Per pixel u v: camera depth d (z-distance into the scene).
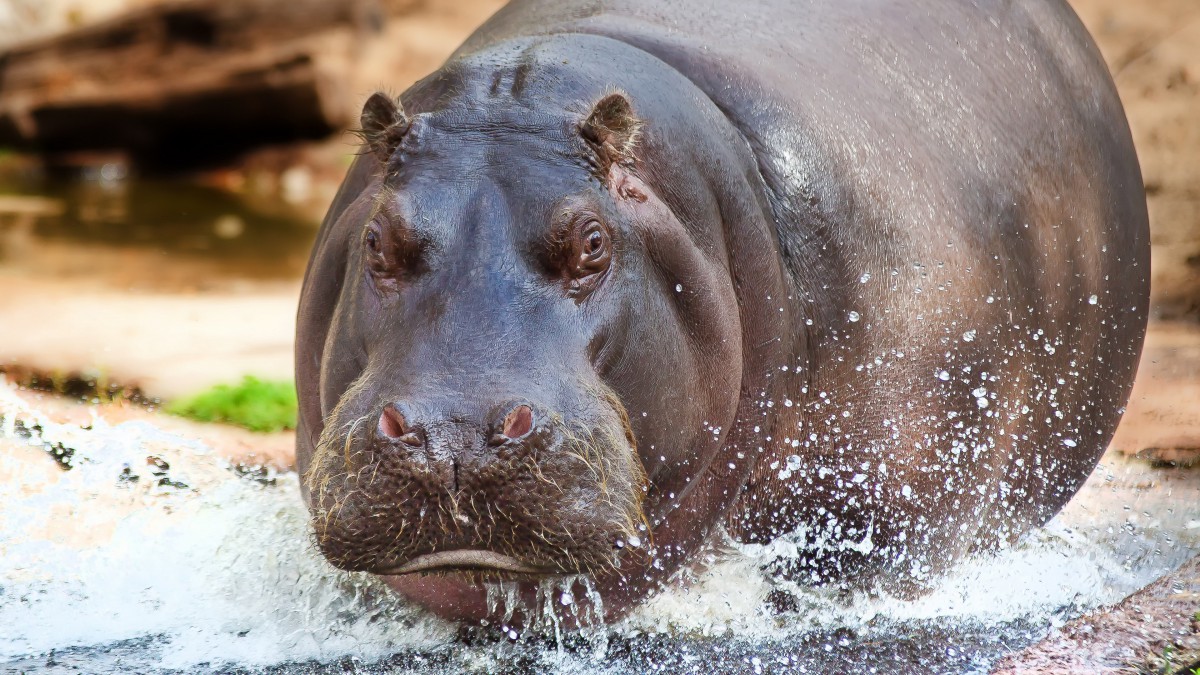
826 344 20.77
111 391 36.19
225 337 44.62
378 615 21.33
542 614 20.08
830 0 23.80
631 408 17.55
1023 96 24.80
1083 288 24.88
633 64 19.55
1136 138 55.62
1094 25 60.94
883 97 22.59
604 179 17.47
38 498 25.97
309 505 18.39
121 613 21.27
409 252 16.70
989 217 22.91
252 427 33.19
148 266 62.97
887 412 21.03
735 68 21.30
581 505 15.98
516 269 16.56
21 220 77.19
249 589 22.20
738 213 19.55
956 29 24.64
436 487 15.46
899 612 21.84
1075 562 24.44
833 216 20.86
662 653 19.92
